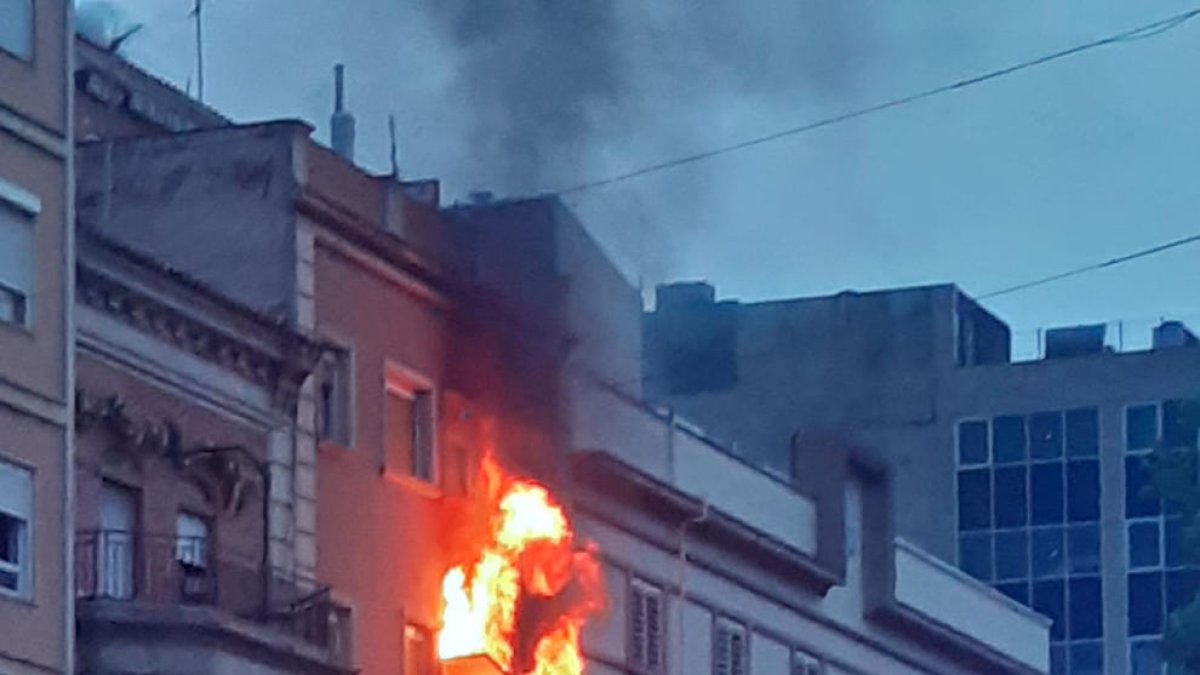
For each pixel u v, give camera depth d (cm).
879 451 8369
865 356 10300
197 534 4419
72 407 4166
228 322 4481
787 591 6359
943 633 7031
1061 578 10531
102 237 4222
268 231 4719
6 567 4034
